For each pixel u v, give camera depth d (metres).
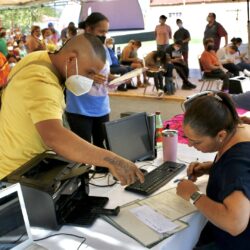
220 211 1.13
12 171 1.37
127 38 10.40
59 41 8.73
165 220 1.29
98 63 1.32
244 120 1.94
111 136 1.73
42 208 1.25
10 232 1.12
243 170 1.13
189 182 1.35
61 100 1.32
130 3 10.93
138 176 1.28
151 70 6.52
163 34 8.73
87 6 11.01
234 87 3.60
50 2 8.97
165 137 1.84
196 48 9.88
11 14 11.12
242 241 1.27
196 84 7.41
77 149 1.18
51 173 1.35
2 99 1.36
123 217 1.33
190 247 1.33
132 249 1.14
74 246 1.17
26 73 1.29
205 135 1.21
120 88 7.01
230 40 8.43
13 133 1.34
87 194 1.48
